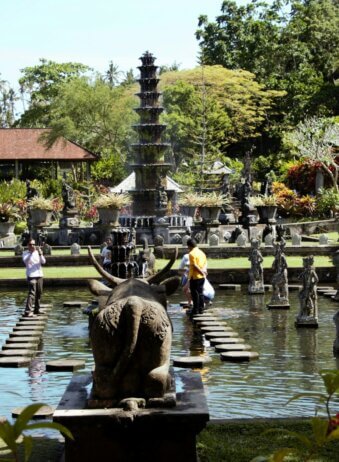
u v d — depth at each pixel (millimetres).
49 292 26391
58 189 62438
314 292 18406
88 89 75438
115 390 7496
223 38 82312
